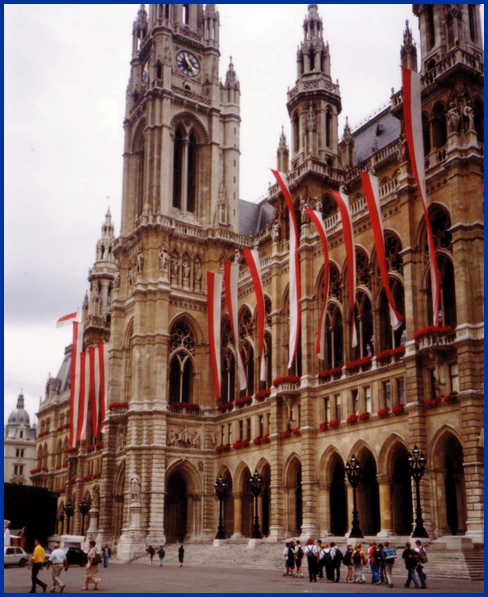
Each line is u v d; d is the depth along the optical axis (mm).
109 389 87875
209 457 80812
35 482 140625
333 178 74812
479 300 49750
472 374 48406
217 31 97750
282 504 66312
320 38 78938
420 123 52812
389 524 54125
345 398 61125
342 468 64938
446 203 53719
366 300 63438
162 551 63281
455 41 56719
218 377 78250
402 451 56219
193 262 87562
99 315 120000
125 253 91625
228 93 96562
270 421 69875
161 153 87750
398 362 55656
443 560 42312
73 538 75125
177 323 84625
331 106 77750
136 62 97750
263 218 101312
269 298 75938
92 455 101312
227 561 61438
